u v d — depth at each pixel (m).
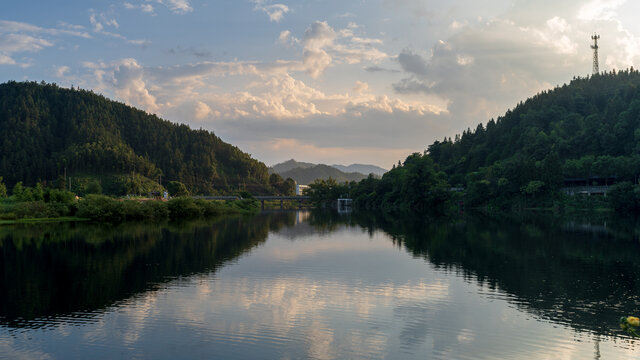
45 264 48.19
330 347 23.78
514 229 86.56
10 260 50.97
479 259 50.25
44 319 28.47
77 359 22.23
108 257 52.97
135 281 39.34
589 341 24.45
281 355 22.70
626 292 34.59
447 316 29.00
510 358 22.34
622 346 23.70
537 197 175.75
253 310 30.34
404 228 92.31
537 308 30.55
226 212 168.88
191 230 88.81
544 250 56.88
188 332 26.03
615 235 73.94
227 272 43.44
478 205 185.25
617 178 177.75
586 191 178.00
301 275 41.88
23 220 105.81
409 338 25.11
